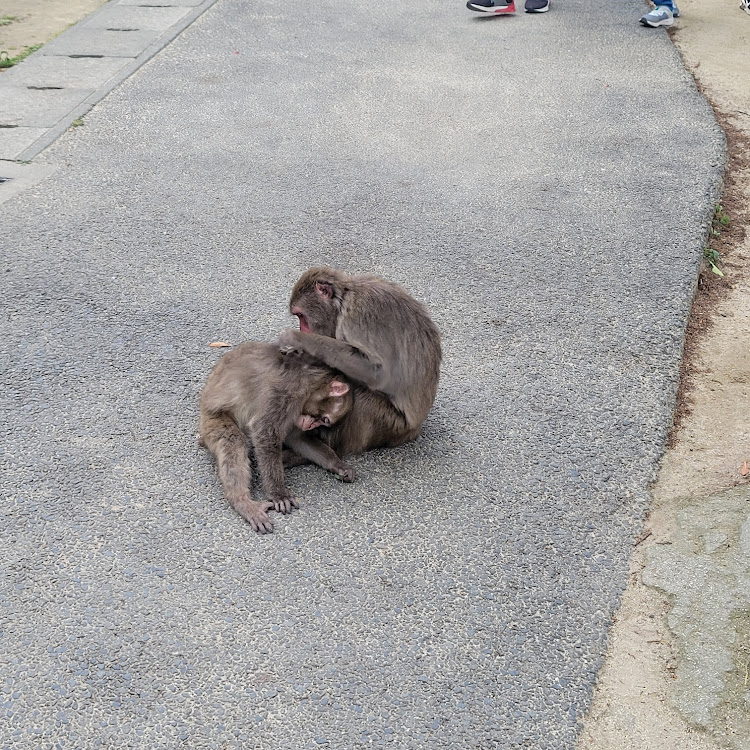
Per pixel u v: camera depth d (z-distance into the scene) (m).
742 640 2.01
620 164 4.00
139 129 4.18
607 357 2.82
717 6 6.28
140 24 5.53
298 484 2.32
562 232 3.49
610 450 2.47
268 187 3.73
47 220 3.45
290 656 1.92
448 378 2.70
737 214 3.79
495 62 5.09
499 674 1.91
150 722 1.79
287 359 2.29
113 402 2.55
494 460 2.42
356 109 4.45
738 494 2.36
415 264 3.25
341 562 2.12
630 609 2.07
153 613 1.99
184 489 2.29
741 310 3.19
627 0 6.27
